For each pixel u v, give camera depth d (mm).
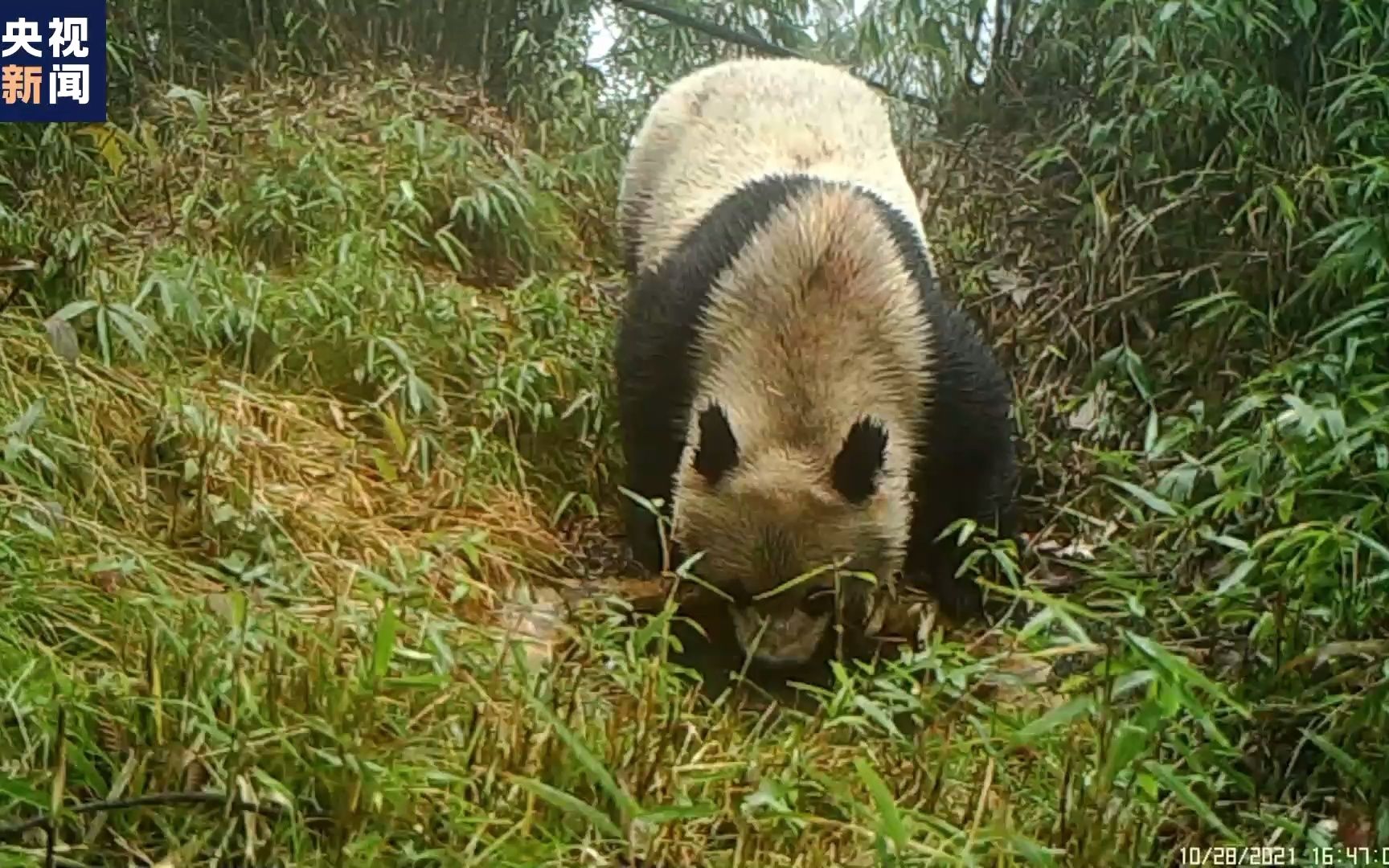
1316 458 2033
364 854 1435
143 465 2176
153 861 1394
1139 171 2896
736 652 2195
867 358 2201
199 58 3744
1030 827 1613
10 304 2408
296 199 3051
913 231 2473
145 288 2445
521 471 2572
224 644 1640
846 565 2074
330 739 1538
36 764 1467
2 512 1865
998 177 3254
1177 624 2043
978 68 3580
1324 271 2398
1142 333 2848
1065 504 2537
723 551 2078
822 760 1747
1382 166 2391
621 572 2449
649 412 2352
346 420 2549
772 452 2125
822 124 2803
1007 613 2211
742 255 2307
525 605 2180
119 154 2885
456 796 1519
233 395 2451
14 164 2998
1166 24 2803
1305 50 2811
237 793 1413
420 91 3686
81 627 1714
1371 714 1638
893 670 1826
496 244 3283
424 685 1652
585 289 3182
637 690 1788
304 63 3795
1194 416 2467
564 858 1478
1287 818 1630
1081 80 3260
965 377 2279
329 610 1935
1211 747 1700
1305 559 1855
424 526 2359
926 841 1562
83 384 2244
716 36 3881
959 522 2125
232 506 2096
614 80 4129
